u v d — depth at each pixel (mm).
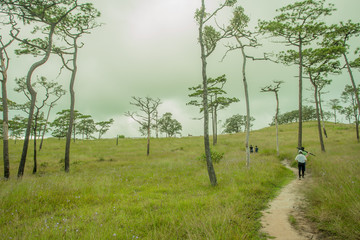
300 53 18672
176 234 4074
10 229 4328
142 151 33250
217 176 10453
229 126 89438
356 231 3709
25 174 13898
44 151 33188
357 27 16938
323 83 24875
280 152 21891
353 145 20469
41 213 5812
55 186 8445
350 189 5445
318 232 4074
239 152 24188
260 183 8656
